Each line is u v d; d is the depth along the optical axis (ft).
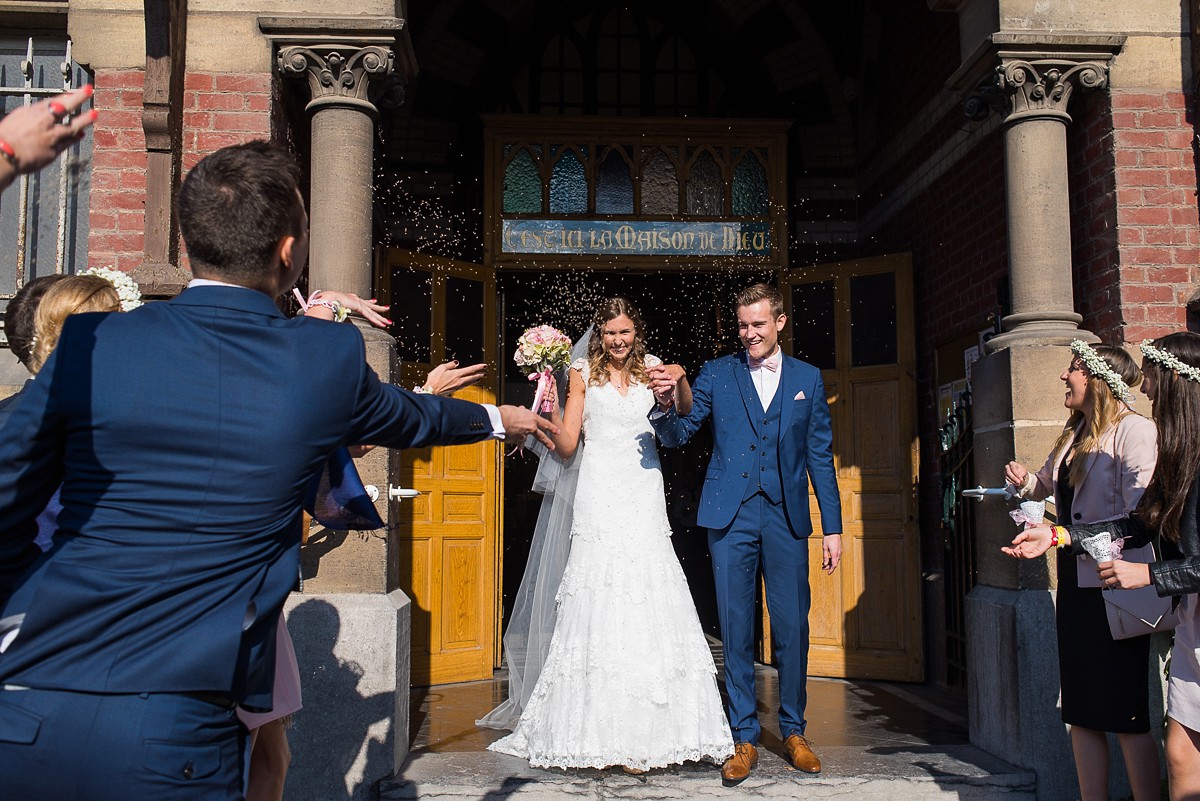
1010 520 14.08
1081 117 15.81
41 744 4.82
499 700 18.84
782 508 13.48
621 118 23.97
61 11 15.02
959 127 20.17
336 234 14.15
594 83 27.09
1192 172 15.01
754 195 24.54
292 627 12.78
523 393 30.55
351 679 12.78
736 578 13.41
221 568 5.26
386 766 12.71
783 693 13.55
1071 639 11.08
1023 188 14.74
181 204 5.90
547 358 12.85
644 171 24.34
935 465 21.57
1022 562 13.79
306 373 5.60
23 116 5.12
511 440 7.38
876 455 21.86
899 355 21.72
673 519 34.06
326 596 13.08
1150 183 14.96
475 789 12.42
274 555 5.54
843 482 22.15
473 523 21.52
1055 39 14.69
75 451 5.24
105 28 14.83
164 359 5.38
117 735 4.83
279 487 5.45
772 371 14.01
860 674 21.45
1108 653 10.75
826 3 25.40
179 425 5.26
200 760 5.05
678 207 24.23
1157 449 9.50
